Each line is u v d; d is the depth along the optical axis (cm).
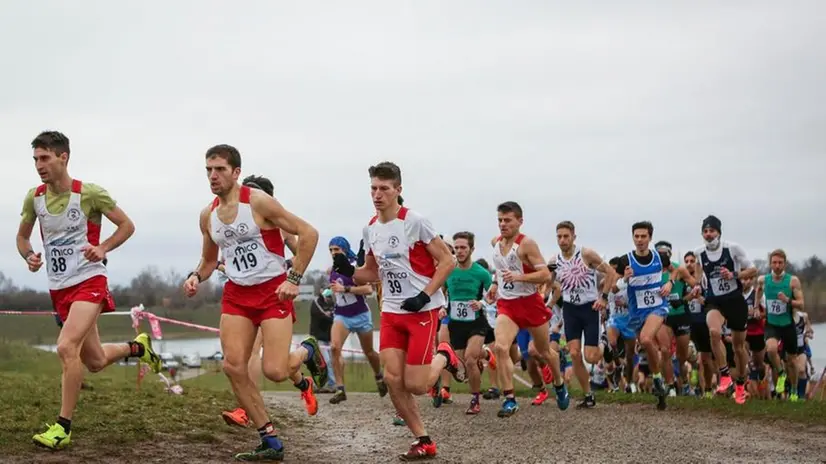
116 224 638
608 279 1043
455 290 1030
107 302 646
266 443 634
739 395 1109
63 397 614
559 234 1061
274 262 610
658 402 1033
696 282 1217
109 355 695
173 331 2094
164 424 726
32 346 1847
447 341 1063
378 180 652
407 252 651
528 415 973
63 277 630
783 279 1293
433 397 1038
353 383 1692
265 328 607
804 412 929
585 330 1067
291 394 1240
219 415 809
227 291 616
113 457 604
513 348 1278
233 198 606
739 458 694
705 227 1156
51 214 625
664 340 1150
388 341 662
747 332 1361
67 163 628
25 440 621
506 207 928
